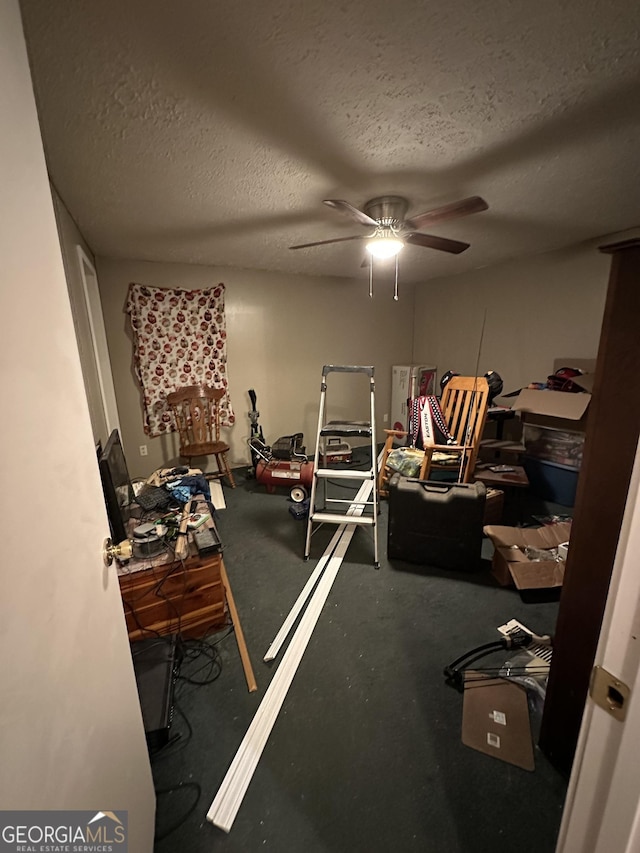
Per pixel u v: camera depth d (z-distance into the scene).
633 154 1.60
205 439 3.69
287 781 1.16
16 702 0.43
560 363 3.23
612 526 0.97
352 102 1.24
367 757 1.22
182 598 1.70
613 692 0.43
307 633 1.74
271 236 2.64
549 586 1.88
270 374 4.07
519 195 2.02
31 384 0.55
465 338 4.14
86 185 1.79
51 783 0.50
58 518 0.61
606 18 0.93
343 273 4.07
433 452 2.80
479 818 1.06
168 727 1.24
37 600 0.51
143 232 2.52
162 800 1.12
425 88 1.18
